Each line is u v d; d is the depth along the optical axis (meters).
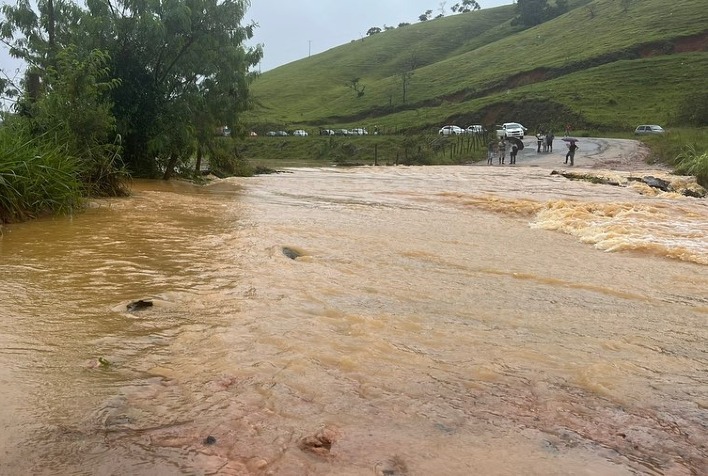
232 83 19.53
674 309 4.65
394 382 2.89
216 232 7.50
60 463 2.06
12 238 6.70
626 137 48.06
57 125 11.20
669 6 84.62
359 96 97.00
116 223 8.10
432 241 7.53
